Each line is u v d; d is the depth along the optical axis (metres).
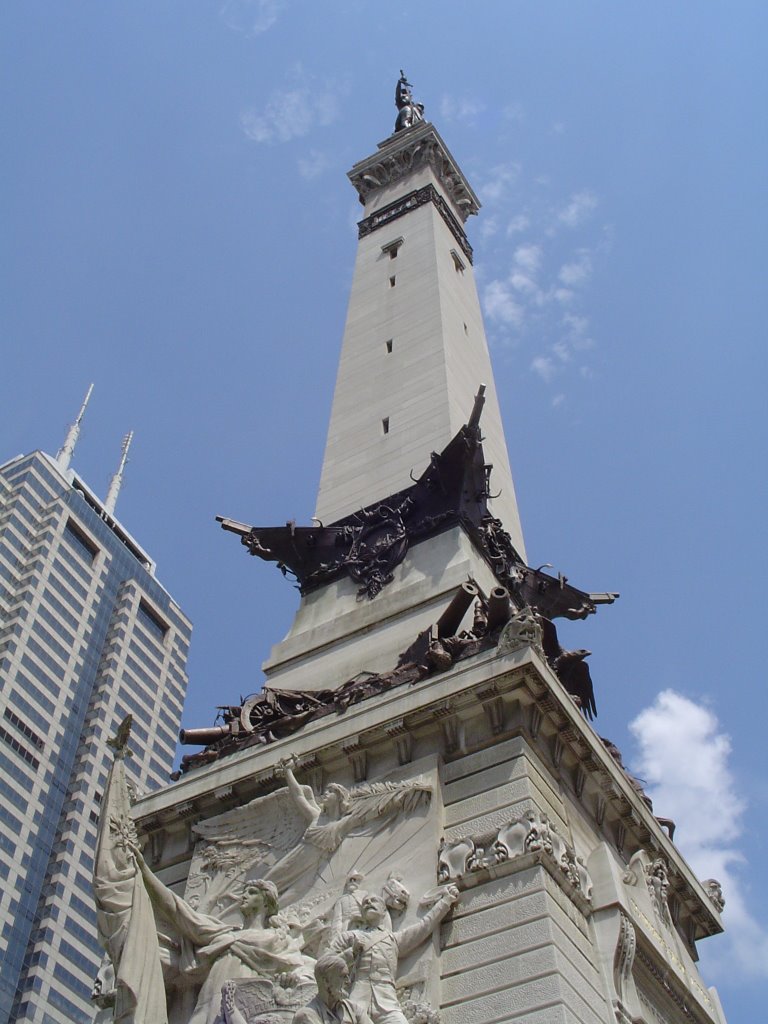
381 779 25.59
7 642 121.50
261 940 22.48
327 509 39.84
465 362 46.53
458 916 22.14
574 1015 19.84
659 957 25.02
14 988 101.12
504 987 20.44
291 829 25.83
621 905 23.66
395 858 23.61
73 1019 104.25
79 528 142.50
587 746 26.06
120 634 139.50
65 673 128.38
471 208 62.75
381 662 30.69
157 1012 20.75
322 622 34.41
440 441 39.69
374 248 55.34
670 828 31.16
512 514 43.03
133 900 22.25
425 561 34.03
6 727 115.38
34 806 114.06
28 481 140.12
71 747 123.88
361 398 44.62
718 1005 28.47
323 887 23.94
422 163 61.03
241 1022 20.78
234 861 26.06
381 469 40.16
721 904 31.08
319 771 26.84
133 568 151.38
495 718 25.11
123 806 23.98
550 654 31.36
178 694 148.12
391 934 21.55
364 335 48.41
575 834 25.08
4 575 128.12
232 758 28.62
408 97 75.81
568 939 21.59
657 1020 24.36
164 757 139.12
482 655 26.30
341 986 20.06
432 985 20.86
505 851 22.36
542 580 36.22
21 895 106.88
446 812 24.23
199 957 22.75
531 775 23.98
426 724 25.77
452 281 51.56
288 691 30.67
